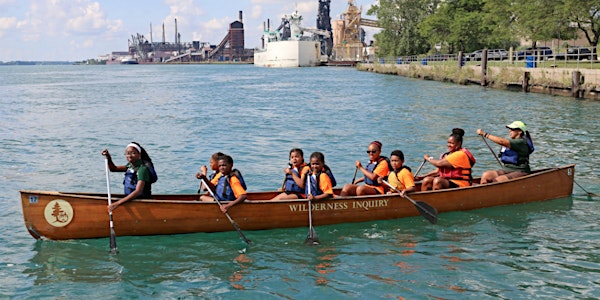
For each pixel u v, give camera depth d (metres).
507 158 10.54
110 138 20.23
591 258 7.68
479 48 60.72
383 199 9.38
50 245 8.36
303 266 7.55
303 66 143.62
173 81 73.12
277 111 29.41
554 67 34.56
